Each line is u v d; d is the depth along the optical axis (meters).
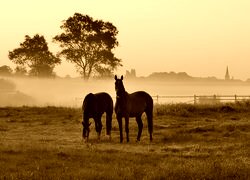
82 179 10.84
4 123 27.03
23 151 15.27
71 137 20.95
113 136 21.50
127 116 19.16
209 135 20.97
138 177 11.19
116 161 13.71
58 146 17.00
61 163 13.12
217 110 32.88
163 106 33.66
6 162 13.28
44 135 21.72
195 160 13.74
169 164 12.85
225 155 15.08
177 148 16.91
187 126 24.91
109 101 20.48
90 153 15.12
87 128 19.36
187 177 11.05
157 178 10.94
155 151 16.53
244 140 18.95
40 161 13.38
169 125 25.66
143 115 29.72
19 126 25.52
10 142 18.67
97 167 12.63
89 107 19.39
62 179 10.81
